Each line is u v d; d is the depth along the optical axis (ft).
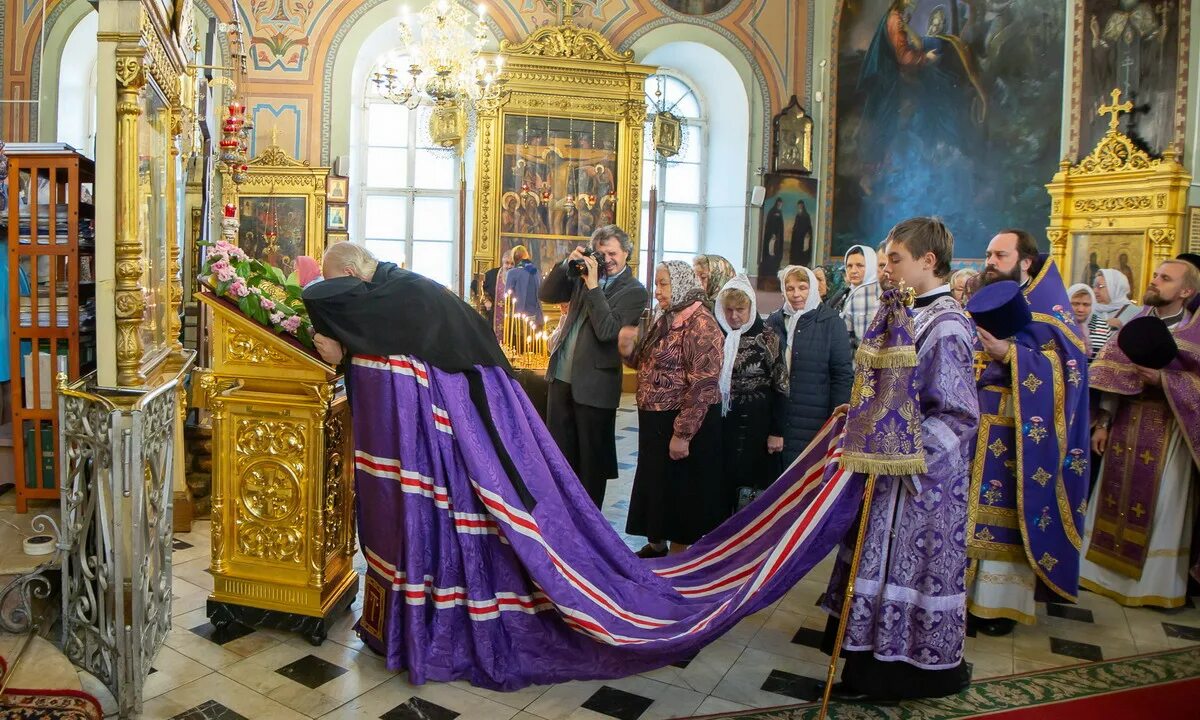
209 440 15.67
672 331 13.65
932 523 9.46
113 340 8.87
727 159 42.19
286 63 36.94
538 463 10.71
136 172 8.87
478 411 10.38
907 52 35.45
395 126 40.45
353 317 9.95
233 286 10.48
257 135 36.86
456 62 30.27
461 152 33.32
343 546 11.68
